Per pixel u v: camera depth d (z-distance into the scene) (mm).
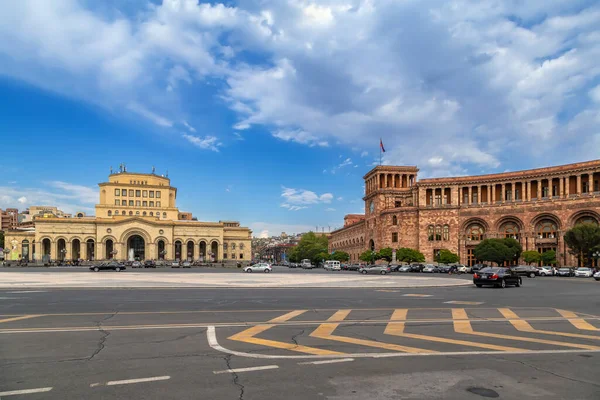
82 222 135875
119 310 20156
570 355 11406
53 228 133875
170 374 9430
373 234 124438
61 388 8461
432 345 12508
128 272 71062
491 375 9508
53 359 10703
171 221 142125
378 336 13844
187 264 112250
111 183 147125
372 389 8500
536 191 99938
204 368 9914
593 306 23062
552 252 86750
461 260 104312
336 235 183875
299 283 40312
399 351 11703
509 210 99438
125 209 147750
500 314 19391
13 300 24766
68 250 134500
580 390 8570
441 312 19906
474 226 105250
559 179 94750
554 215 92562
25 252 150500
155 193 151875
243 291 32000
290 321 16859
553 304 23953
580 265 86125
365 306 22219
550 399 8039
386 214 116875
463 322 16891
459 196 108938
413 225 111875
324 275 62969
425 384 8844
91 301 24234
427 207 109375
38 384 8695
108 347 12078
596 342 13141
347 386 8672
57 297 26734
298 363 10383
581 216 88875
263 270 78188
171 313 19141
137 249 145250
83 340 13023
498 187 106438
